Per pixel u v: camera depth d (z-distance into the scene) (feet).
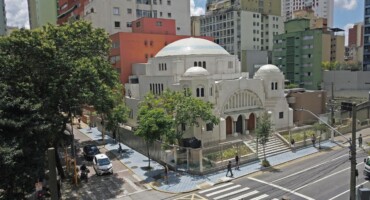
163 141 113.50
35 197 81.10
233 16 349.41
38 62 90.33
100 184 97.30
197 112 108.78
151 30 212.64
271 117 145.59
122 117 138.10
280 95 152.56
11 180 64.03
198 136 127.85
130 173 106.73
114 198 86.38
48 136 78.89
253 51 309.01
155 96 138.72
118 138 149.28
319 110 177.47
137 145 134.62
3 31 306.96
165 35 209.36
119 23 235.40
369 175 94.84
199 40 168.45
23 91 80.74
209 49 161.48
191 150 106.42
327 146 137.08
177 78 142.51
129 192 90.48
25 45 87.20
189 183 95.96
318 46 258.98
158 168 111.04
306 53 265.54
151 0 251.19
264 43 370.73
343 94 237.45
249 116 146.41
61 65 92.12
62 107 96.78
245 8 371.76
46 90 91.86
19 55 89.10
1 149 60.64
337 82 255.91
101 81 104.42
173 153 111.14
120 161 120.88
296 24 283.18
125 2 237.04
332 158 118.73
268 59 337.93
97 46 125.08
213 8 416.46
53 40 100.94
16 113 71.46
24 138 69.21
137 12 244.22
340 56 338.75
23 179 64.69
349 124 165.27
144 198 85.97
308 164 111.96
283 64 286.46
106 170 104.73
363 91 226.58
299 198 82.02
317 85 261.03
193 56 153.28
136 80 186.39
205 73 133.08
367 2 278.05
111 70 116.57
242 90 142.20
